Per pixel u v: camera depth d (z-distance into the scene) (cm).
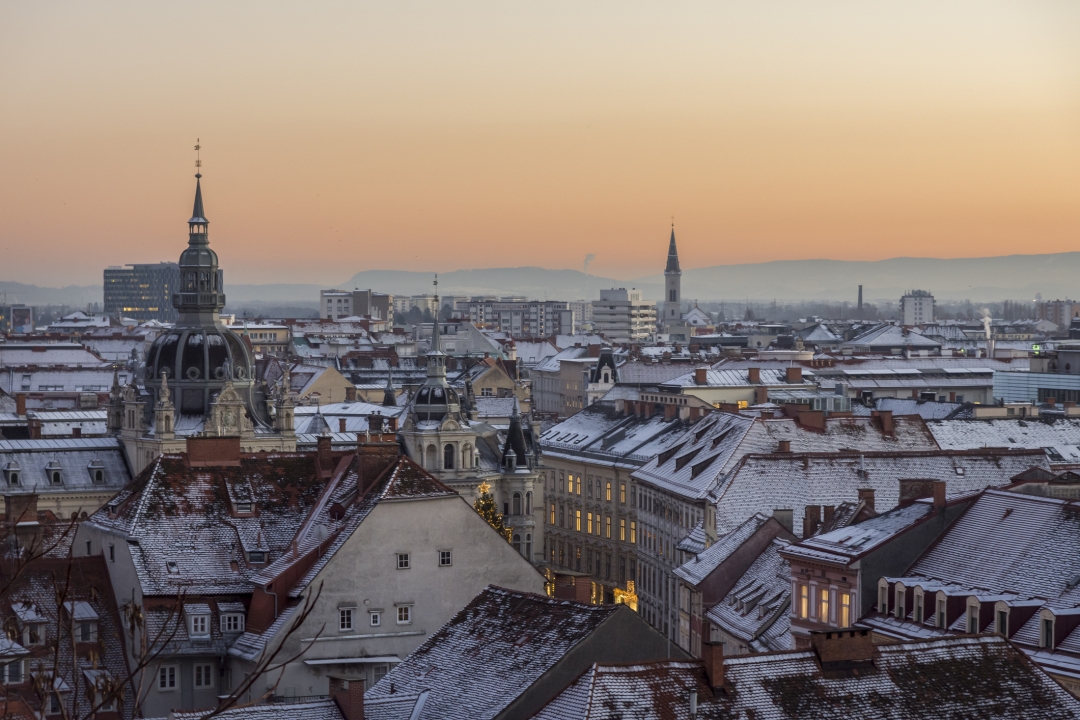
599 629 8838
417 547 11875
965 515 11806
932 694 8050
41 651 9881
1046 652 9875
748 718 7762
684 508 18775
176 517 12231
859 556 11575
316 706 8550
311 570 11656
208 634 11600
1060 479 13112
